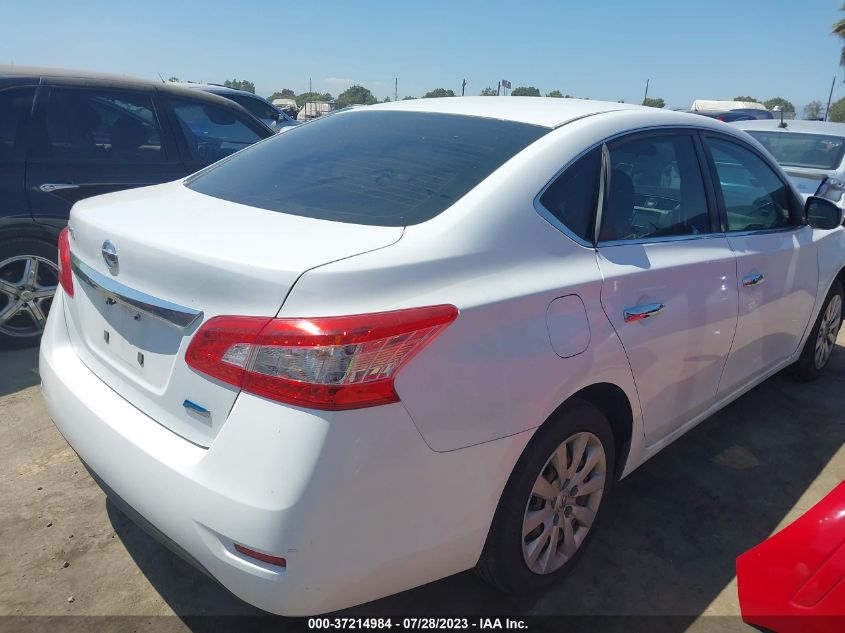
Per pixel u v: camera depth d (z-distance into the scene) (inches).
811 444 143.7
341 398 65.8
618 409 101.2
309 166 100.4
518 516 85.0
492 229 82.3
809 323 157.5
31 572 97.8
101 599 93.7
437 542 75.6
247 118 220.8
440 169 91.6
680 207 113.1
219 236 77.9
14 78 168.7
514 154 92.4
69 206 173.5
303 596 67.5
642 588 99.6
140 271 79.0
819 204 144.2
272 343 66.7
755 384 142.3
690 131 118.4
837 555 83.2
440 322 72.1
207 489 68.8
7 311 170.6
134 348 82.4
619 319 92.6
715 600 97.7
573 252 90.5
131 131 186.9
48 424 138.5
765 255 127.6
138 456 75.7
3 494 115.2
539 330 81.6
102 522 109.3
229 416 69.2
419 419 70.7
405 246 75.8
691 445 141.6
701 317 109.3
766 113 669.9
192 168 198.4
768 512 119.3
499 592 97.6
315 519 65.7
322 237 77.0
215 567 69.7
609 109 109.2
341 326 66.6
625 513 117.4
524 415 80.2
